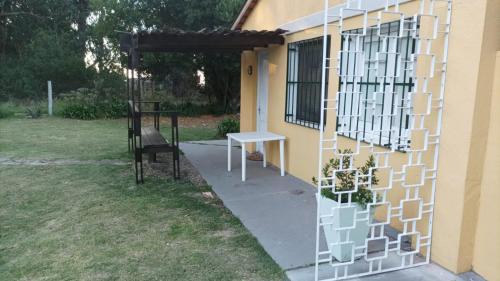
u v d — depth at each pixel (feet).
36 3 73.10
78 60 62.69
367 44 15.60
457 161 10.52
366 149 15.17
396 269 11.19
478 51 9.85
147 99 54.29
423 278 10.77
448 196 10.85
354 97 15.23
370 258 11.17
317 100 19.51
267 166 24.41
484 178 10.43
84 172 22.88
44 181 21.03
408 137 11.84
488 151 10.30
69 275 11.43
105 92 55.83
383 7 14.23
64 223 15.34
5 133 36.37
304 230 14.32
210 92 58.90
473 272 10.85
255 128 28.12
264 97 26.35
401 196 13.30
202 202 17.49
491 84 10.09
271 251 12.63
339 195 10.66
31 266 12.07
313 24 19.26
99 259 12.32
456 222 10.66
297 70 21.66
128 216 15.83
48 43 64.39
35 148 29.76
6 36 73.15
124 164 24.94
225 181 20.93
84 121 46.50
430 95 10.69
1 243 13.80
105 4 48.73
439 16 10.81
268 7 24.89
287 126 22.52
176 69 53.98
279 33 22.15
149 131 26.96
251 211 16.31
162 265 11.84
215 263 11.88
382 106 13.25
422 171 11.19
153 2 49.47
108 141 33.19
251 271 11.39
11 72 62.90
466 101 10.19
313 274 11.18
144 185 20.21
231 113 56.29
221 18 46.75
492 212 10.25
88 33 71.10
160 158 26.63
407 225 12.60
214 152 28.86
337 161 12.04
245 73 29.40
